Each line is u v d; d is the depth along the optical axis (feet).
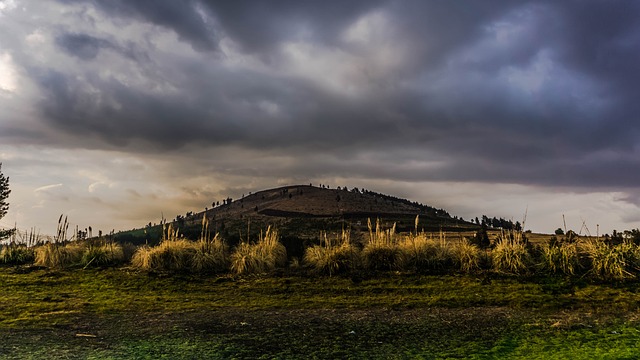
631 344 22.04
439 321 27.71
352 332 25.04
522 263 39.91
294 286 37.86
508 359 20.29
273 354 21.11
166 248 44.50
